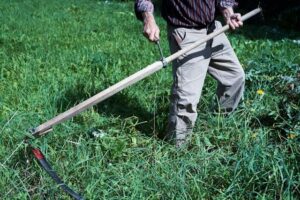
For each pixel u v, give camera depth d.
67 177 3.46
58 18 10.86
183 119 3.86
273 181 3.28
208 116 4.15
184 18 3.79
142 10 3.70
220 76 4.02
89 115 4.38
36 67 6.09
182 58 3.78
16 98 4.86
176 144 3.85
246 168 3.37
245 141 3.65
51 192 3.28
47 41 8.02
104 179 3.40
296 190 3.26
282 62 5.41
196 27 3.80
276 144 3.70
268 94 4.66
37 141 3.71
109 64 6.29
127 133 4.13
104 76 5.67
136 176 3.38
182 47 3.80
